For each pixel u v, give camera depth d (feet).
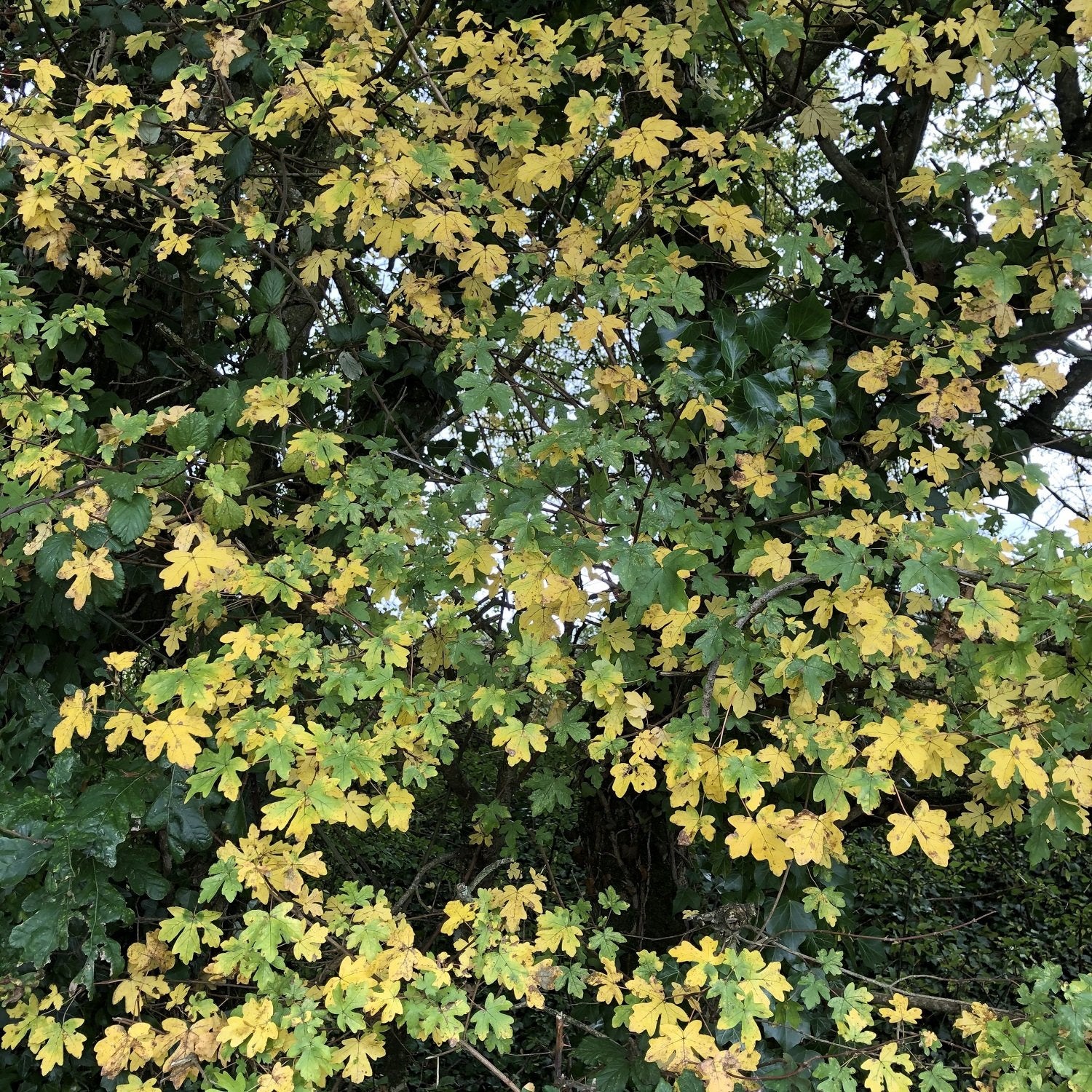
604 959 5.61
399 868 12.28
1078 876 15.03
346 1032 5.53
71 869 5.20
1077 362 8.09
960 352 5.86
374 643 5.37
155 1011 6.15
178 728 4.59
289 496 8.06
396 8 8.15
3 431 6.30
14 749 6.79
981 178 5.79
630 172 8.56
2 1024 6.20
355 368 7.54
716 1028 5.20
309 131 7.59
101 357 8.13
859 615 4.93
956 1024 5.57
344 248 7.47
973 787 6.61
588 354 8.09
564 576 4.81
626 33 6.81
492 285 8.57
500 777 8.51
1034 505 7.39
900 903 14.84
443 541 6.57
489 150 7.96
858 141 9.14
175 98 6.09
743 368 7.16
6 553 5.75
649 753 5.20
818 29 7.51
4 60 7.32
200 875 7.34
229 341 8.71
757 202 8.76
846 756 4.88
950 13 7.13
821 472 7.16
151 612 8.04
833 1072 5.20
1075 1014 4.82
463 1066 11.96
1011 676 4.77
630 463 7.43
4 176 6.34
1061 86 8.07
